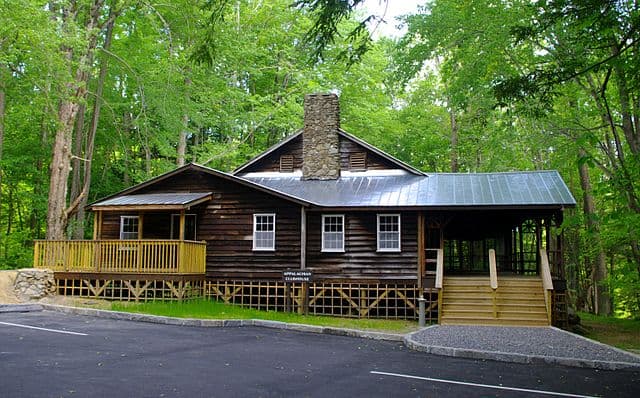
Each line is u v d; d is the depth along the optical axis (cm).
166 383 845
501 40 2102
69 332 1338
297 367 1018
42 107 2319
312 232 2147
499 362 1166
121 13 2630
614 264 3347
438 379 960
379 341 1445
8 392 760
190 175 2264
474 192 2083
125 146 3228
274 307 2100
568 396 860
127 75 2964
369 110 3609
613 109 2234
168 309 1769
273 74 3700
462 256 2595
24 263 3133
